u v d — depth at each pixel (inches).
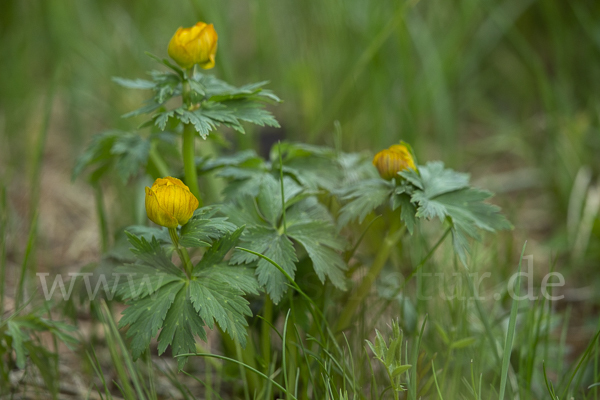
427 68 55.2
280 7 58.5
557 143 52.6
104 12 65.5
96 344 40.9
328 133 54.9
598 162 53.5
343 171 39.9
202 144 46.2
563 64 58.9
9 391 38.4
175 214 35.1
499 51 69.0
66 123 62.9
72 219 50.4
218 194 43.8
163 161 41.5
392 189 37.2
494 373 39.4
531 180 56.8
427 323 40.1
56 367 38.7
